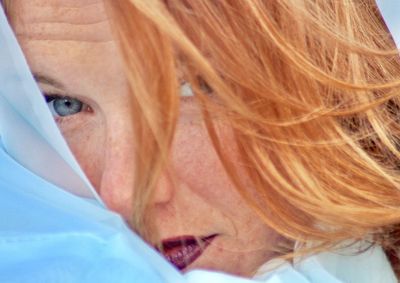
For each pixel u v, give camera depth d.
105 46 1.10
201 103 1.11
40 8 1.10
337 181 1.25
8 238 1.08
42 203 1.15
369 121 1.29
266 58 1.13
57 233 1.09
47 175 1.20
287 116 1.17
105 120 1.16
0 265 1.06
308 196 1.23
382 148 1.33
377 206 1.29
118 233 1.09
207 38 1.08
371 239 1.37
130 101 1.08
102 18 1.09
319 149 1.22
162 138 1.06
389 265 1.39
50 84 1.16
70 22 1.10
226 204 1.24
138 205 1.14
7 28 1.09
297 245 1.30
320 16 1.18
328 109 1.20
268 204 1.24
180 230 1.21
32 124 1.17
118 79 1.12
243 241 1.28
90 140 1.22
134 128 1.09
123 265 1.07
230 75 1.11
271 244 1.31
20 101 1.16
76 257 1.07
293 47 1.15
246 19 1.11
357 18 1.25
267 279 1.24
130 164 1.15
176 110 1.05
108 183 1.16
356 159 1.26
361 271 1.36
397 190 1.29
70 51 1.11
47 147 1.19
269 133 1.17
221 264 1.29
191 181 1.21
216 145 1.17
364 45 1.25
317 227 1.28
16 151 1.21
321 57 1.21
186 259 1.27
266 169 1.20
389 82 1.26
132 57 1.04
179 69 1.10
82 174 1.16
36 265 1.06
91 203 1.16
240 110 1.11
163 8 1.01
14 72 1.13
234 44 1.10
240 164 1.21
